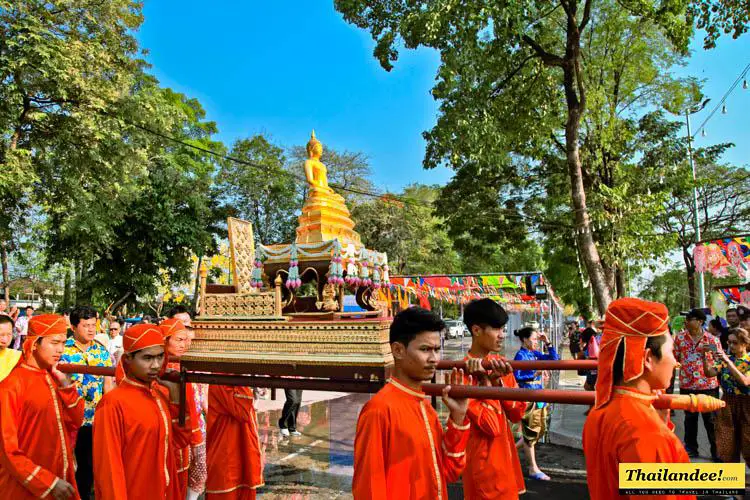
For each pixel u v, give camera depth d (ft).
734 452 19.86
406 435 8.76
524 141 56.29
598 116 60.34
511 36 45.78
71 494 12.11
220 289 14.24
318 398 42.83
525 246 76.84
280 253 14.14
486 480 12.12
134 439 11.64
